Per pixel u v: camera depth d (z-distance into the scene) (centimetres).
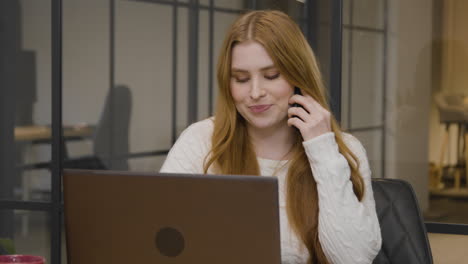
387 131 284
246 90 178
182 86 316
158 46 315
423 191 283
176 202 133
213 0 311
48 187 327
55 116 322
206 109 315
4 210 332
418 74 280
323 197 174
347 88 285
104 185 138
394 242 211
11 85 328
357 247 172
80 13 319
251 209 129
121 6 316
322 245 175
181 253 134
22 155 329
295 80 179
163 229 135
